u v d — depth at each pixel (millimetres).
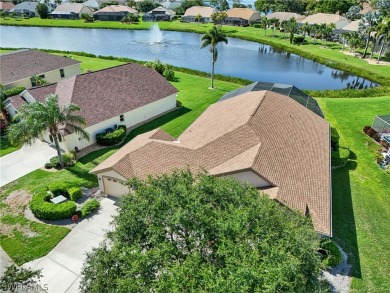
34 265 19812
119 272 13344
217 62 80250
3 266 19703
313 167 24562
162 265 12969
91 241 21781
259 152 22938
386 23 73875
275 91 36344
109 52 88875
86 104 36094
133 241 14492
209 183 16828
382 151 34344
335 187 28172
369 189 27938
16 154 33469
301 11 167625
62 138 32531
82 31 124062
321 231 18906
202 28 127500
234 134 25016
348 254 20938
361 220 24141
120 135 35906
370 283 18766
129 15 142625
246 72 72188
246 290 10977
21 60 54562
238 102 32594
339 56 85125
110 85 40125
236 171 21656
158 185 17062
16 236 22094
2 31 121375
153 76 45406
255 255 12234
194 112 44906
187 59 82500
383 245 21766
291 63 81625
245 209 14773
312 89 60875
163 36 115562
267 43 103500
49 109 27750
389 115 42094
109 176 25594
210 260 13305
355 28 102750
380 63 77750
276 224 14281
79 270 19547
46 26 131125
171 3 179250
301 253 13164
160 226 14391
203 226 13914
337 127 40500
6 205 25297
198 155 24641
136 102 40406
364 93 54094
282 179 21734
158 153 25734
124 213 15531
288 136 26625
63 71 58344
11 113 39594
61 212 23422
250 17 138750
